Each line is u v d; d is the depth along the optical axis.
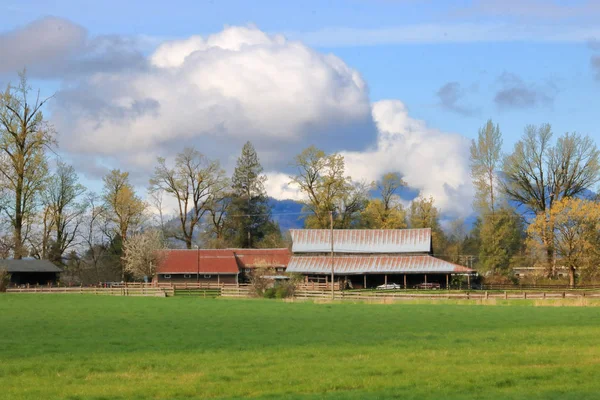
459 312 54.78
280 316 51.38
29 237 103.38
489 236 103.56
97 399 22.19
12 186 89.06
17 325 44.78
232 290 84.81
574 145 99.19
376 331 39.75
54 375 26.27
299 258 109.81
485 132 105.38
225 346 33.16
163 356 30.23
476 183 105.56
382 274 105.56
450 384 23.62
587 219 90.44
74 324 45.38
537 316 50.09
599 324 43.38
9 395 22.73
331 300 73.06
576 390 22.53
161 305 65.44
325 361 28.48
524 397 21.47
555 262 94.31
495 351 30.91
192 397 22.42
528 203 101.44
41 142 89.00
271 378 24.97
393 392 22.34
